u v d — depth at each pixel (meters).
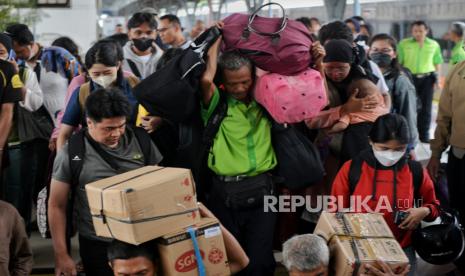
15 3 6.47
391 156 3.34
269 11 5.81
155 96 3.31
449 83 4.31
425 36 8.54
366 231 2.99
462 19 9.34
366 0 9.77
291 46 3.33
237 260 2.96
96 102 3.01
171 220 2.67
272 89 3.32
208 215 2.87
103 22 13.87
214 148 3.48
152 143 3.33
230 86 3.41
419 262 4.68
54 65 5.18
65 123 3.86
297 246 2.80
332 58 4.01
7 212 3.16
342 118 3.93
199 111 3.50
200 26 9.08
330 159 4.04
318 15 9.48
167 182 2.65
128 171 3.00
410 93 5.14
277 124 3.55
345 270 2.81
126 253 2.66
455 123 4.24
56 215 3.21
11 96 4.23
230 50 3.41
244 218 3.51
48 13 9.62
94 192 2.72
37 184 5.03
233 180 3.47
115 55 3.79
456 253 3.60
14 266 3.27
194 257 2.71
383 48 5.27
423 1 9.77
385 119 3.35
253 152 3.47
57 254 3.20
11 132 4.70
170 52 4.04
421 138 8.41
